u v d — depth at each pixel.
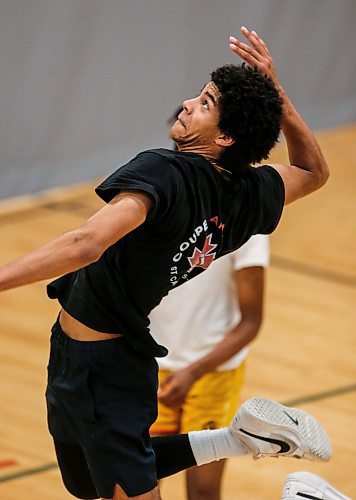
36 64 19.34
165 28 21.11
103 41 20.20
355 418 12.77
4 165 19.58
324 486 7.53
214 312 8.96
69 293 6.67
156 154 6.25
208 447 7.14
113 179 6.05
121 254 6.34
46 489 10.71
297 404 13.00
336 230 20.05
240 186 6.58
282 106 6.58
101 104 20.61
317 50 24.50
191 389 8.84
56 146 20.23
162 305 8.96
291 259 18.47
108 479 6.58
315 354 14.68
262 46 6.88
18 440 11.73
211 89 6.47
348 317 16.20
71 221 19.34
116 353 6.57
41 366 13.67
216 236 6.54
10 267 5.58
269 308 16.27
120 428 6.54
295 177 7.08
